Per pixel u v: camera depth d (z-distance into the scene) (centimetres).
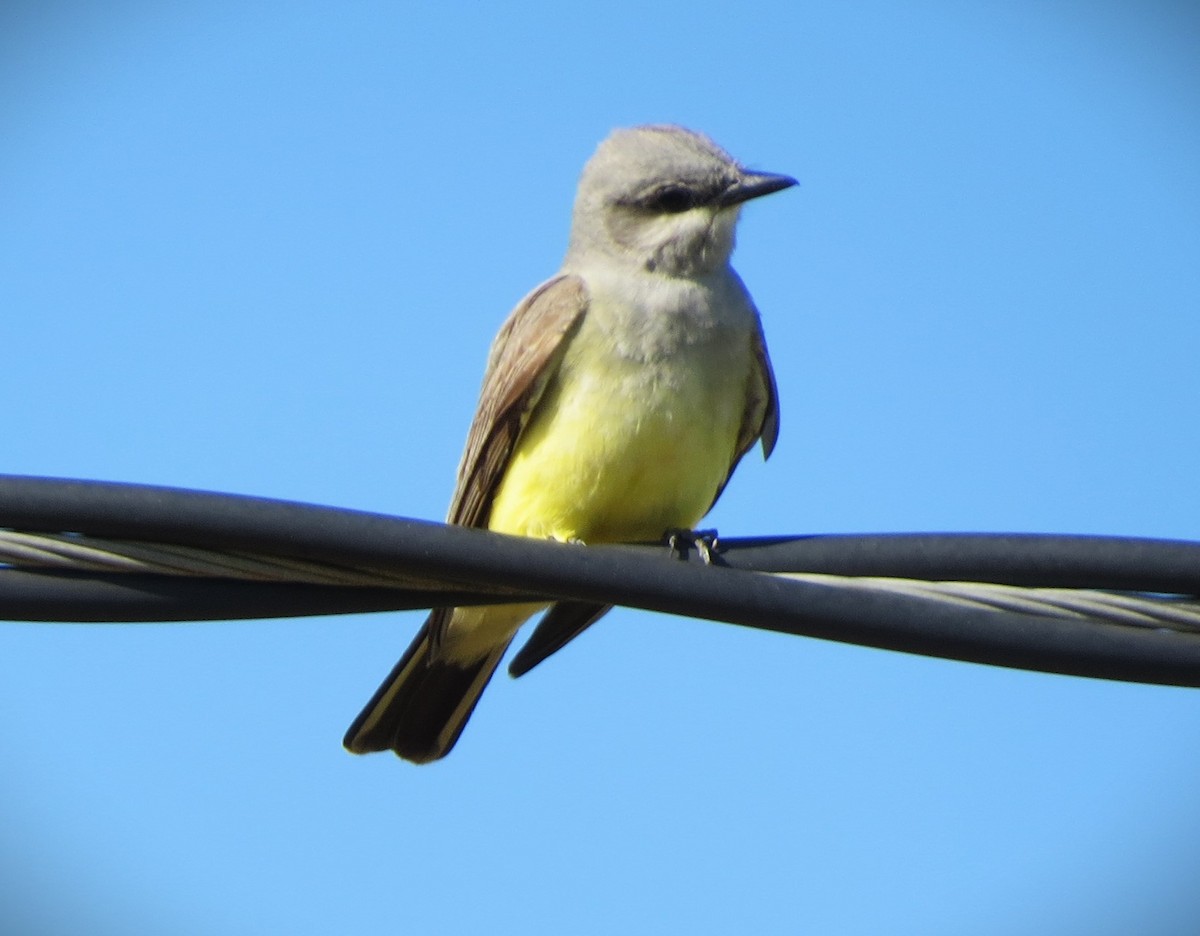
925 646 668
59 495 657
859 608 666
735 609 669
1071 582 670
